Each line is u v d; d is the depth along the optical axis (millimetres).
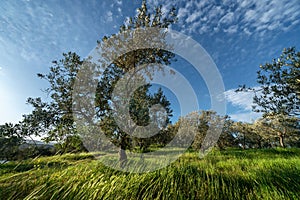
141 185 3354
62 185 3135
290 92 6578
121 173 3992
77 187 3070
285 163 5730
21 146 6355
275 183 3709
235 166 5633
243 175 4398
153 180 3605
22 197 2932
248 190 3535
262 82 7145
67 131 7438
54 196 2812
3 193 2951
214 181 3643
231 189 3398
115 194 2961
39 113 7160
